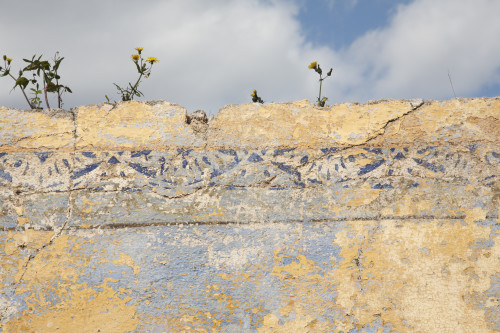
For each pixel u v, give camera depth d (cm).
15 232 349
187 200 353
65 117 364
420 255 344
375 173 354
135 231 349
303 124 362
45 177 356
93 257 346
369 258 344
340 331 337
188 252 347
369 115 360
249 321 339
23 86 427
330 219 350
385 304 340
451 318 337
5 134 360
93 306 341
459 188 349
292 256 346
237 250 347
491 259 342
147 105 366
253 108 366
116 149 360
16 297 341
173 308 340
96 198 354
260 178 356
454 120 356
